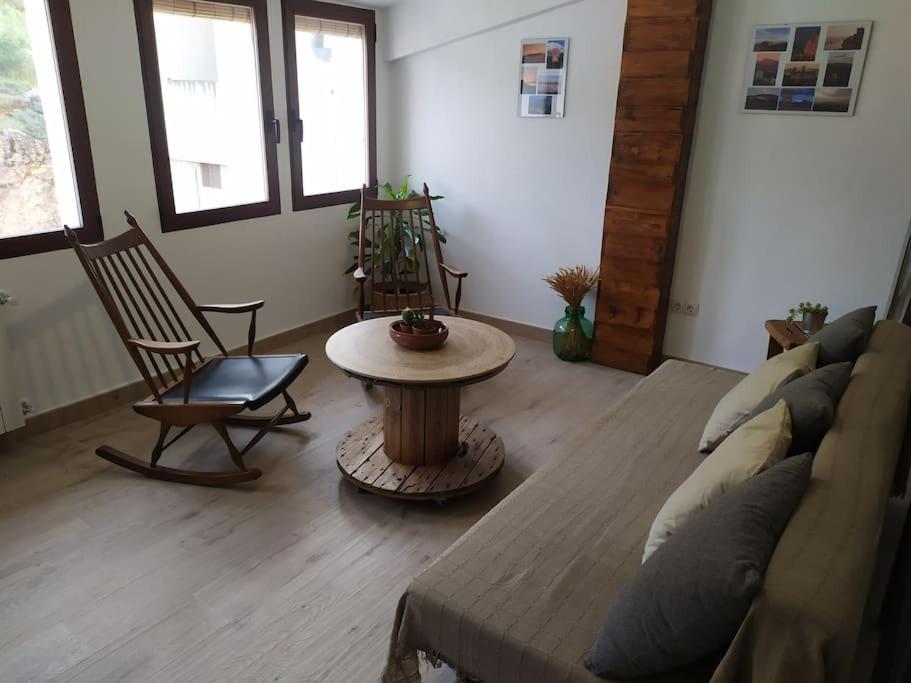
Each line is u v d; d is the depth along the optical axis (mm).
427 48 4402
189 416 2643
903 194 3230
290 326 4367
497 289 4668
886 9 3062
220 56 3631
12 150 2855
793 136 3410
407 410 2648
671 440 2297
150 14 3189
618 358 4059
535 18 3971
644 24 3436
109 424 3229
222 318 3895
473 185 4551
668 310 4016
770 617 1090
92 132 3074
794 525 1269
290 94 4012
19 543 2359
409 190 4887
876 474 1452
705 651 1198
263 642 1956
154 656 1899
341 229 4586
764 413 1765
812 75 3287
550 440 3207
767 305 3715
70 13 2895
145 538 2408
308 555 2344
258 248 4016
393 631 1626
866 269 3406
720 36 3457
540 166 4215
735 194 3635
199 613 2061
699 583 1141
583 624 1465
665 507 1608
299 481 2801
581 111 3965
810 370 2148
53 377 3121
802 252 3543
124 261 3090
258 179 4016
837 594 1094
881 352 2262
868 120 3221
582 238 4191
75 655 1896
